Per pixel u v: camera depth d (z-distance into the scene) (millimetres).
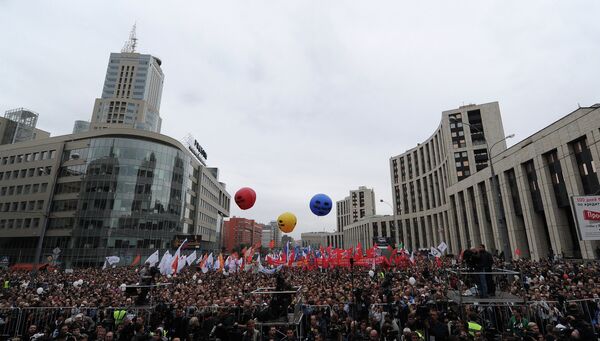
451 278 14906
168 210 67500
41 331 12305
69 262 58625
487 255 11422
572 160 31406
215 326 10555
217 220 110438
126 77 142750
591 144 28906
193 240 64312
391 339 9953
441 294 13070
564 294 12016
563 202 32688
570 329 8539
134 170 64562
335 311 12773
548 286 14359
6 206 68062
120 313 13031
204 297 15445
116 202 61969
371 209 196375
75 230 60219
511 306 11164
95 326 11984
